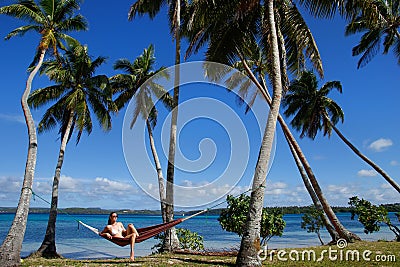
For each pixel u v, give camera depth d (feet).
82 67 64.54
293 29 44.37
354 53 75.36
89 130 69.87
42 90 63.72
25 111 41.24
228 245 79.71
